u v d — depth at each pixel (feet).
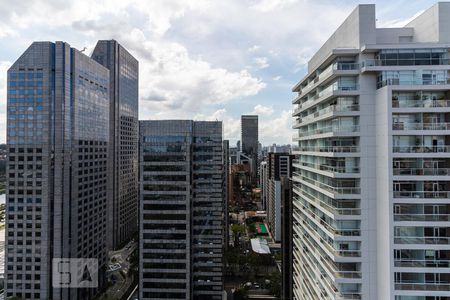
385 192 141.49
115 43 588.09
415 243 139.03
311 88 190.39
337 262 154.51
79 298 351.46
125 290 395.34
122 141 610.24
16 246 326.85
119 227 587.27
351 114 150.41
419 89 137.90
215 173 311.88
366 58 149.38
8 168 330.95
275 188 597.11
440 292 136.36
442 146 139.85
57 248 327.06
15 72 336.29
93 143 402.72
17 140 332.19
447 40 144.36
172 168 298.76
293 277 278.67
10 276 326.03
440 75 140.87
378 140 147.02
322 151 176.76
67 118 345.51
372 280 149.69
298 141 238.07
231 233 650.84
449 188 138.82
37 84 334.03
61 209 331.16
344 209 151.94
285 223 296.92
